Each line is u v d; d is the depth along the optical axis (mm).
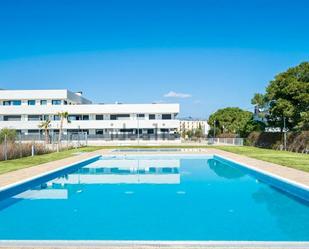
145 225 8930
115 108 60656
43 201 12055
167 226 8828
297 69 31906
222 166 22734
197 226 8805
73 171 20422
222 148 39062
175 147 42156
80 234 8172
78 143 42750
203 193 13531
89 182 16297
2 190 12070
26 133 58844
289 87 30578
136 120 60000
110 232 8305
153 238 7809
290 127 33375
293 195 12820
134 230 8461
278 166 18453
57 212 10453
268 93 33406
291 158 23422
